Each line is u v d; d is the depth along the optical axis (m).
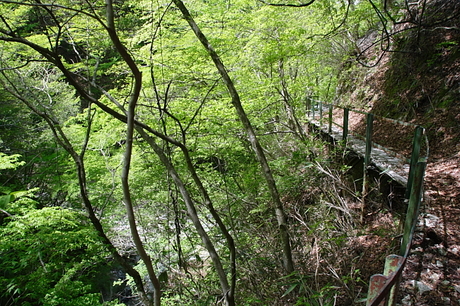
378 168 5.36
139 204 6.65
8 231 3.75
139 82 1.50
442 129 6.48
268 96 7.93
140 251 1.63
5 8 4.95
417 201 2.19
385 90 9.30
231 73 6.93
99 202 7.56
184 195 2.32
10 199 1.56
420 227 4.16
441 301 3.09
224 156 6.32
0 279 3.84
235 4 6.72
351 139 7.01
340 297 3.63
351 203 5.64
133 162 6.78
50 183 8.05
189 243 5.81
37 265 4.27
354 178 6.12
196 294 4.55
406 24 8.79
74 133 7.73
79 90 1.75
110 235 7.02
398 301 3.27
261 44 6.87
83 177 3.26
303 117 9.81
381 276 1.54
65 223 4.23
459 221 4.04
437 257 3.64
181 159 5.82
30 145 8.59
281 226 3.50
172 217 5.64
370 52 11.21
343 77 12.45
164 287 4.89
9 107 8.36
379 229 4.19
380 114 8.83
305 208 5.48
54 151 8.62
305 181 5.68
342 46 11.32
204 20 6.39
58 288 3.89
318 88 9.77
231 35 6.54
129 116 1.54
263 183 6.01
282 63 7.47
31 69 7.39
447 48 7.47
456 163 5.43
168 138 2.37
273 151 8.78
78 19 4.30
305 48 7.07
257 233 4.70
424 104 7.46
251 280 3.99
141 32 6.15
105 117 6.29
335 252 4.01
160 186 6.33
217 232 5.24
